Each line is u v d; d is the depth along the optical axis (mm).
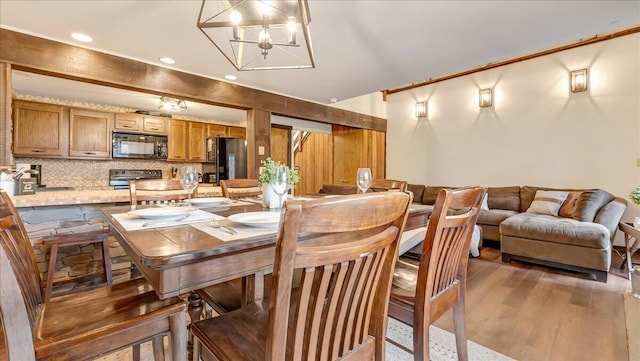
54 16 2215
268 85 4012
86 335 870
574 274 3057
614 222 3293
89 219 2205
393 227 828
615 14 2248
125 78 2943
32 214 1976
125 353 1669
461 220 1195
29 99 4082
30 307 979
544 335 1903
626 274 3055
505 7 2150
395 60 3146
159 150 5156
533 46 2832
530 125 4809
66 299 1092
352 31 2502
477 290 2646
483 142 5352
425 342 1124
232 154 5551
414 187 5859
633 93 3912
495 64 5141
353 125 5840
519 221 3471
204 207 1679
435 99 6008
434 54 2990
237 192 2459
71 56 2643
